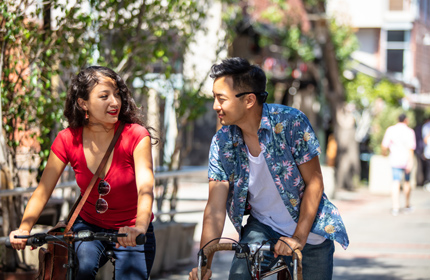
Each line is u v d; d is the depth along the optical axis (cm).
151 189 444
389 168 2269
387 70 3812
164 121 967
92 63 771
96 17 827
